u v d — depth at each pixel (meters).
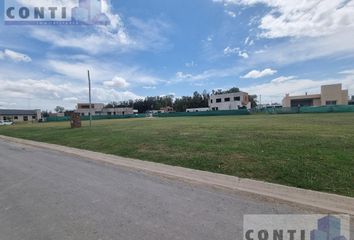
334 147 8.87
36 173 7.47
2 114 93.81
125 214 4.17
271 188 5.47
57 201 4.86
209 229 3.59
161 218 3.99
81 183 6.20
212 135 14.23
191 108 106.75
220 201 4.76
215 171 7.11
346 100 67.56
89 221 3.90
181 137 13.86
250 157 8.05
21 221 3.95
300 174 6.11
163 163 8.52
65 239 3.34
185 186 5.82
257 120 29.64
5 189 5.79
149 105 131.62
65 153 11.87
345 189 5.12
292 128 16.70
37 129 29.77
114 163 8.96
